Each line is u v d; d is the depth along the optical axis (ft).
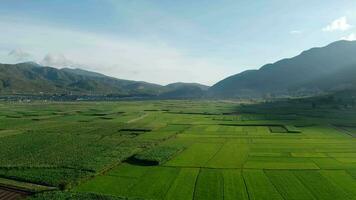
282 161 331.36
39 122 632.38
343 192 240.32
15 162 321.93
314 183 260.83
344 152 371.15
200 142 436.35
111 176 281.33
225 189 247.70
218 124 615.98
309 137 471.21
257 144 421.18
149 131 531.91
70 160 328.90
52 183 257.55
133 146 402.11
